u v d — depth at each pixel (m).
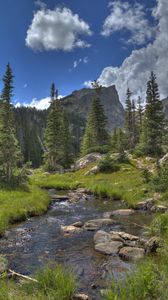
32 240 13.68
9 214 17.27
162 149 50.47
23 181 30.08
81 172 45.22
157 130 51.47
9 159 30.56
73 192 31.33
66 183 36.25
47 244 13.03
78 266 10.23
